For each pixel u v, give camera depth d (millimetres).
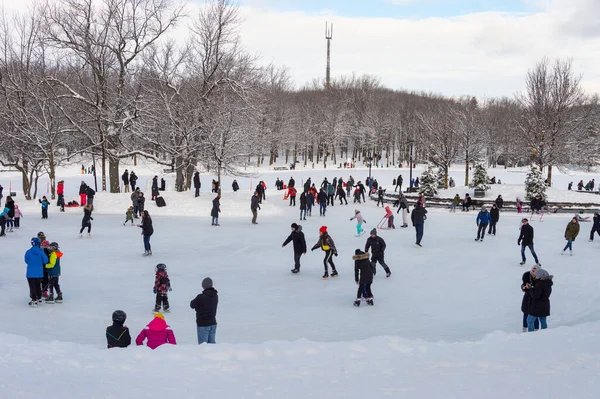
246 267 17984
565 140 47531
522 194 41750
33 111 36875
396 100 120688
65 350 8039
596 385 6332
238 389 6242
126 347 8445
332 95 114188
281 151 117688
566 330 9250
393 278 16469
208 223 28422
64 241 21953
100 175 65625
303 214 33188
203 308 9250
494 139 99438
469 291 14930
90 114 36812
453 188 46906
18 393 5965
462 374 6910
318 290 15117
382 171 79188
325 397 5973
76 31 34594
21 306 12844
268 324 11875
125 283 15461
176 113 37625
